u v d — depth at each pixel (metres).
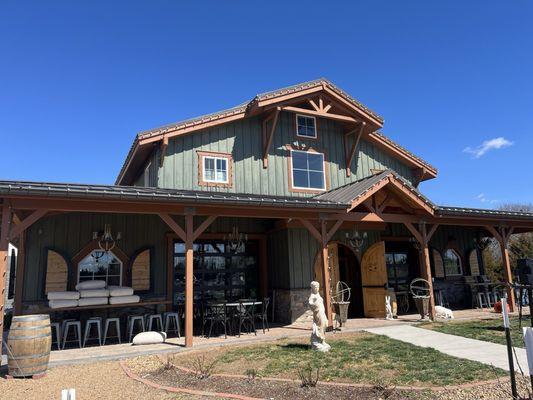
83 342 9.22
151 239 11.24
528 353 4.11
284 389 5.31
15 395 5.43
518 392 4.87
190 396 5.16
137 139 11.20
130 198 7.66
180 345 8.60
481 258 16.31
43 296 9.77
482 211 11.94
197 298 11.96
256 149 13.20
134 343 8.94
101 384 5.89
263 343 8.74
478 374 5.75
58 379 6.23
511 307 12.53
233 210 9.18
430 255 15.17
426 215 11.55
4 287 6.88
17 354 6.23
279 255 12.28
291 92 12.99
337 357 7.07
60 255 10.09
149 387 5.65
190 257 8.55
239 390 5.32
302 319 11.55
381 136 15.39
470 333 9.07
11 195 6.87
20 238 9.69
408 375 5.79
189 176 11.97
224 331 9.99
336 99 13.92
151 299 10.88
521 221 13.11
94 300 9.49
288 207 9.38
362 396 4.96
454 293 15.29
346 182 14.59
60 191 7.07
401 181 10.85
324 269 10.05
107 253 10.71
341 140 14.90
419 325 10.46
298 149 13.88
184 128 11.73
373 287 12.66
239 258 12.83
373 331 9.73
